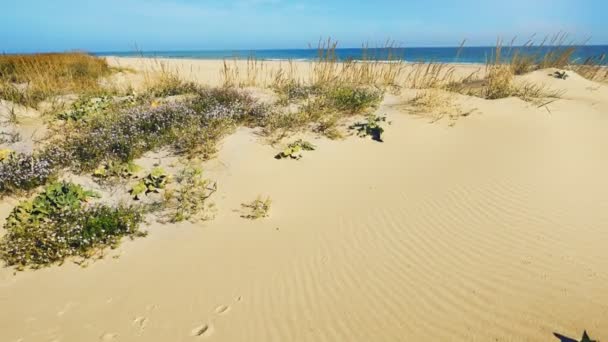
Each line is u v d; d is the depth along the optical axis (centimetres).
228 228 422
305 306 312
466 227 411
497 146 628
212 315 305
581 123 746
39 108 819
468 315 296
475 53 4922
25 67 1109
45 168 512
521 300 306
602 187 486
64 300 322
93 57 1513
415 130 689
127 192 484
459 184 505
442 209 448
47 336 286
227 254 379
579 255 356
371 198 479
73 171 526
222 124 639
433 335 280
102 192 483
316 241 396
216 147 593
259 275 349
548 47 1313
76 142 598
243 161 559
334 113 728
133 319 301
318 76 1000
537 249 368
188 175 516
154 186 486
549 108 823
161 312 308
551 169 539
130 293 330
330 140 643
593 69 1345
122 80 1277
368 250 380
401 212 445
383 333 284
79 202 448
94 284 341
